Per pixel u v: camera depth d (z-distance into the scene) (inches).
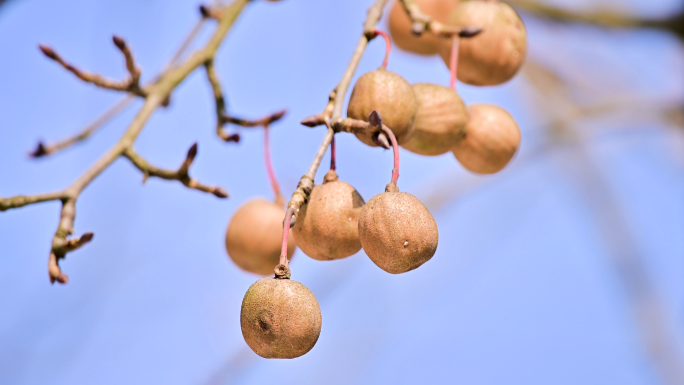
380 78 13.1
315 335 12.4
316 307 12.4
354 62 13.3
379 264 12.6
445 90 14.0
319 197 13.2
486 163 14.2
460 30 14.5
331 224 13.1
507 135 14.1
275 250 14.7
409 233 12.5
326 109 13.2
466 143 14.2
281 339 12.3
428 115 13.9
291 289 12.4
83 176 14.5
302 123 13.2
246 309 12.4
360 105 13.1
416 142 13.9
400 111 13.1
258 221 14.7
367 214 12.6
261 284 12.4
